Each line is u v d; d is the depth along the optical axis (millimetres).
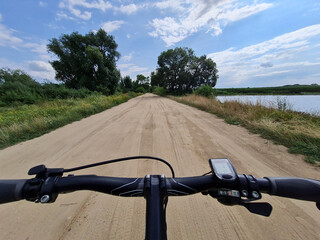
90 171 2311
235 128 4461
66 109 7691
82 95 16766
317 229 1246
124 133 4258
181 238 1207
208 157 2676
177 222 1358
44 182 679
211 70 33938
